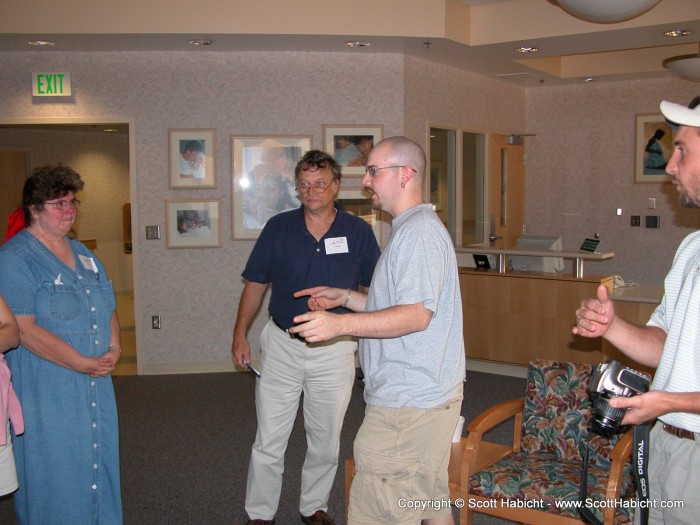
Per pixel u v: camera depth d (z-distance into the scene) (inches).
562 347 226.7
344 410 117.8
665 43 239.6
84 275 100.7
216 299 246.7
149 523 127.2
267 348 117.6
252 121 243.3
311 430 118.0
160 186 242.5
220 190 244.8
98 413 98.4
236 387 225.1
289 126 244.7
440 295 83.7
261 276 120.0
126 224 398.6
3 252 92.9
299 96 244.4
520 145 344.8
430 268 80.4
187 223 243.8
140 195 242.4
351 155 247.3
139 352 244.8
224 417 192.7
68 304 96.3
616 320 75.1
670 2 209.2
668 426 70.7
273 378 116.3
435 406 83.0
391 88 248.2
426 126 266.8
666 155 315.6
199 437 175.9
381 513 84.4
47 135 375.6
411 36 221.0
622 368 71.2
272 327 117.5
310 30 215.9
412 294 79.3
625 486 100.3
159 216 243.3
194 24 211.9
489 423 109.6
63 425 94.1
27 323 91.0
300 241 116.6
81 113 238.4
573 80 321.4
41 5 208.4
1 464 88.4
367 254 121.0
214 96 241.4
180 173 242.4
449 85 282.4
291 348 114.8
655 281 322.7
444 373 84.5
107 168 398.0
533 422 117.4
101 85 237.9
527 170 351.3
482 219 319.9
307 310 114.8
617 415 69.9
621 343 74.8
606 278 219.6
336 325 77.0
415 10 220.4
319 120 245.6
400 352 83.5
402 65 248.1
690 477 68.5
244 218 245.1
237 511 132.6
